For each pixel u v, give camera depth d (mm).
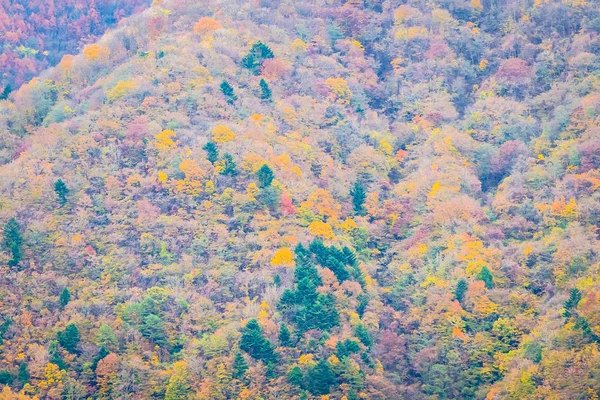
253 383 188375
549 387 179125
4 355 193375
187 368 190250
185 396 186500
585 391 176000
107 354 193500
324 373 189375
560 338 187500
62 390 186500
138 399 187000
